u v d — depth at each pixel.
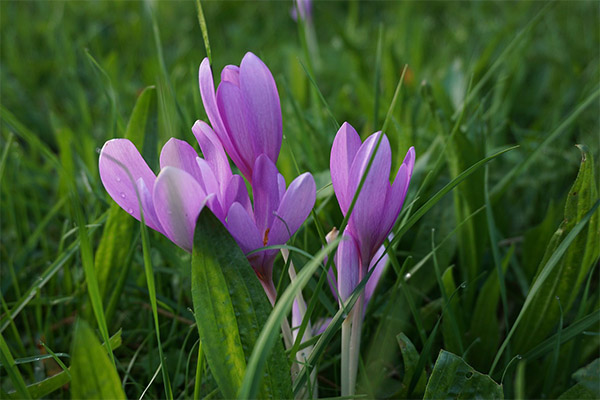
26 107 1.02
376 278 0.47
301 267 0.54
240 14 1.59
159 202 0.40
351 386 0.46
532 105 1.04
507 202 0.72
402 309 0.53
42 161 0.90
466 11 1.58
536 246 0.59
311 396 0.44
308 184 0.41
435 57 1.20
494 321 0.52
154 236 0.60
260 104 0.42
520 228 0.70
